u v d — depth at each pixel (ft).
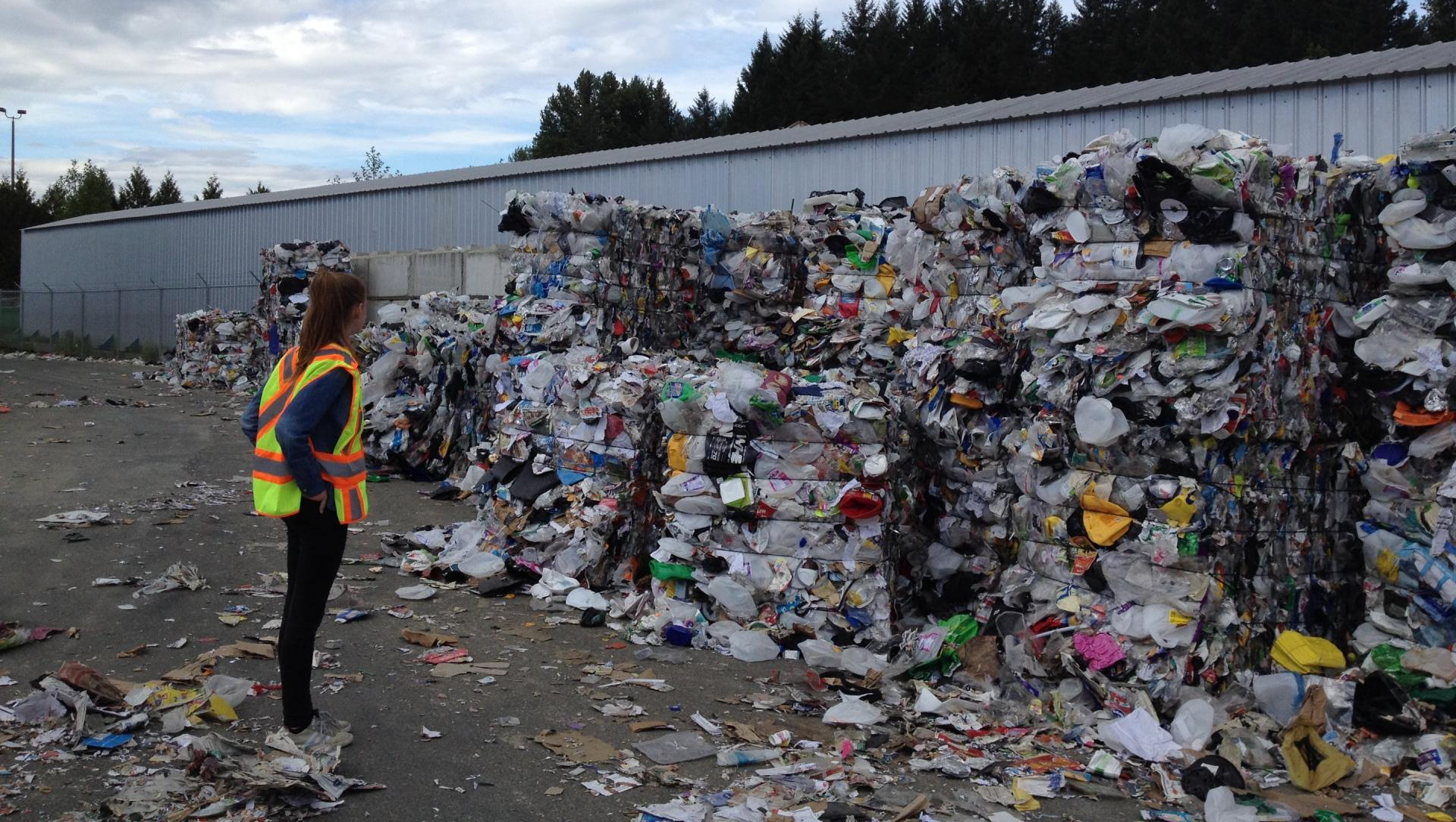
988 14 146.92
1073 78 138.92
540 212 25.86
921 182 51.85
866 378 22.16
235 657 15.75
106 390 61.87
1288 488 16.44
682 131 189.57
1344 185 17.02
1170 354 15.43
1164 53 128.47
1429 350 15.83
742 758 13.28
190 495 28.50
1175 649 15.49
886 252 24.99
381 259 71.82
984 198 19.58
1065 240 16.58
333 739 12.84
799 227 28.81
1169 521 15.57
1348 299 17.13
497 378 25.91
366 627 17.87
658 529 20.94
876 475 18.15
